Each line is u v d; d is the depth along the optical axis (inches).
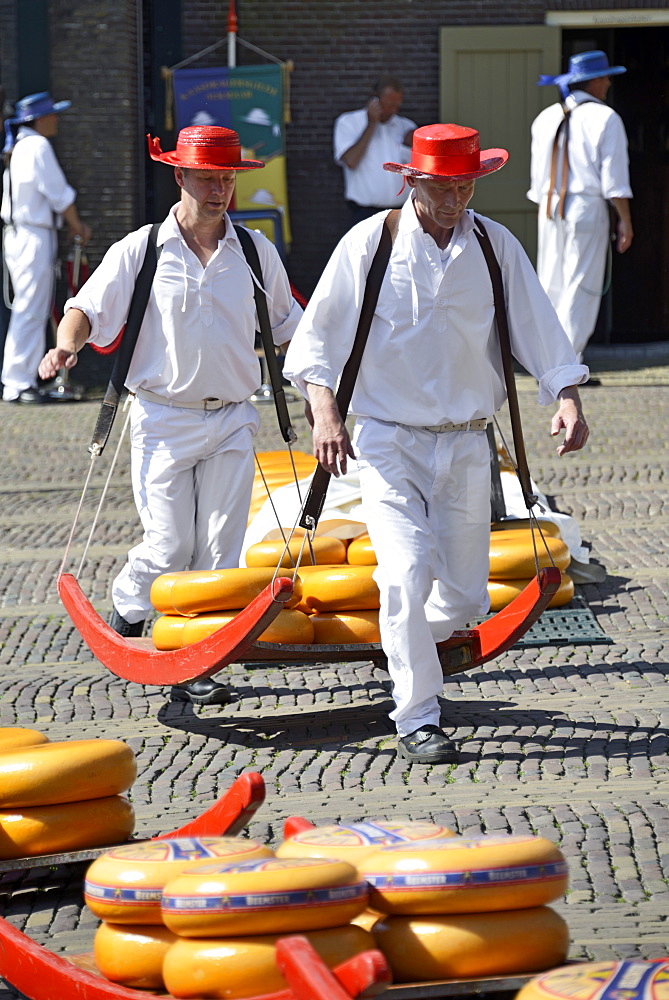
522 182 1402.6
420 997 236.4
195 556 505.4
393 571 419.5
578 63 1136.8
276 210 1283.2
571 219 1133.7
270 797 397.7
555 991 210.7
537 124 1145.4
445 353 419.8
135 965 250.7
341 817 376.2
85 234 1198.3
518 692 498.3
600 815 371.9
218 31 1402.6
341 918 233.5
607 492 817.5
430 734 426.0
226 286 475.5
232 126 1320.1
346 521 607.5
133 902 250.7
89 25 1316.4
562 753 427.5
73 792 324.5
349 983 205.9
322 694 506.3
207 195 467.8
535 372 430.0
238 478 492.1
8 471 933.8
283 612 465.7
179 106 1323.8
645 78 1503.4
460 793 395.5
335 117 1418.6
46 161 1171.3
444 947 239.1
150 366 482.6
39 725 475.2
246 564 549.6
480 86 1397.6
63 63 1322.6
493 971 241.1
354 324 418.3
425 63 1411.2
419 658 423.8
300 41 1407.5
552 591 441.4
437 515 436.8
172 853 259.9
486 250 419.8
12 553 729.6
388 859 245.6
